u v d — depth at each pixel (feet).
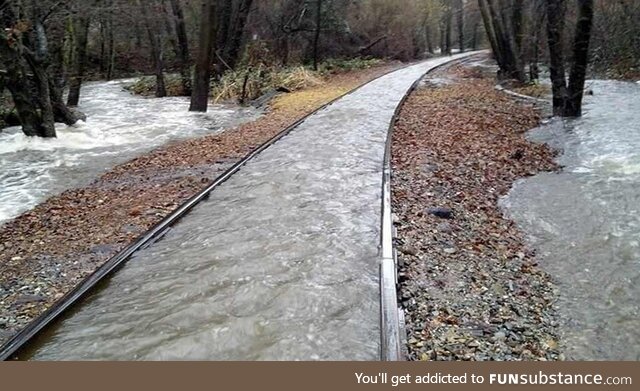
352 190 27.35
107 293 17.58
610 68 78.38
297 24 107.24
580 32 47.57
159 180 32.27
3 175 35.83
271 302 16.55
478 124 46.21
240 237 21.54
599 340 15.35
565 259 20.89
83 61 72.43
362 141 39.14
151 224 24.14
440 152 36.09
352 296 16.85
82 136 49.21
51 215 26.81
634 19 75.25
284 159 34.04
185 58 89.71
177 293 17.34
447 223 23.63
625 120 45.83
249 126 51.47
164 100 81.41
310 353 14.11
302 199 25.91
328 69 108.37
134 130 53.01
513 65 78.13
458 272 18.94
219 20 90.38
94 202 28.66
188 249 20.68
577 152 37.37
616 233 22.99
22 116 46.14
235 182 29.37
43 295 18.26
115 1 66.64
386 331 14.34
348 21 127.65
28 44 46.16
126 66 132.46
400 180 29.27
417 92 68.80
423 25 158.10
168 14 89.45
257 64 89.51
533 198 28.35
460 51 213.05
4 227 25.57
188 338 14.90
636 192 27.81
